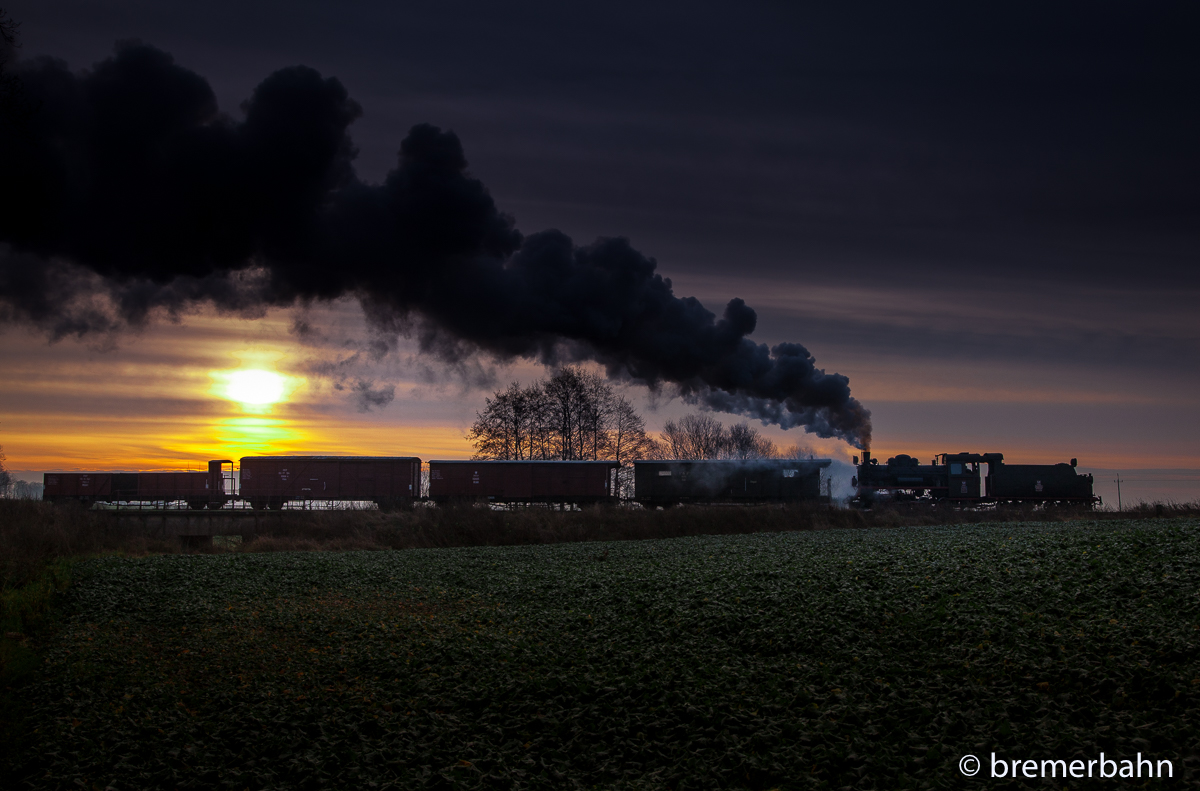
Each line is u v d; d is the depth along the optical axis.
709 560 22.94
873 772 8.13
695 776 8.51
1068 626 11.97
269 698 12.34
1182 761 7.71
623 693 11.17
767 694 10.70
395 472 53.66
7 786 9.64
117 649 16.28
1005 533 24.84
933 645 12.16
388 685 12.72
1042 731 8.62
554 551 29.83
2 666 14.54
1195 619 11.63
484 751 9.85
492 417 70.69
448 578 23.19
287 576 24.39
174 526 38.69
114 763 10.12
